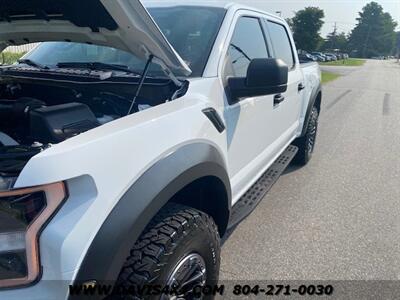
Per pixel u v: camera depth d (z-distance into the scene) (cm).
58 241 136
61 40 254
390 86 2136
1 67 305
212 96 234
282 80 236
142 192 159
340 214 410
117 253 149
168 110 194
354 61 7606
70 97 247
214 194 242
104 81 238
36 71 271
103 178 147
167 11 292
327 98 1462
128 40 208
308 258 324
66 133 180
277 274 301
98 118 216
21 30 244
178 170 179
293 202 438
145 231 179
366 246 346
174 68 221
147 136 170
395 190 484
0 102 240
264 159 351
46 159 135
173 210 191
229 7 295
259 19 346
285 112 399
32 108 209
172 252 178
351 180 516
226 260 318
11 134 210
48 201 137
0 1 202
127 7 177
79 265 139
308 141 550
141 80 212
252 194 329
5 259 139
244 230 370
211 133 219
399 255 333
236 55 281
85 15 199
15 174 142
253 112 295
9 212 137
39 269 138
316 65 563
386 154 653
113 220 148
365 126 901
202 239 199
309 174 535
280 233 365
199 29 270
